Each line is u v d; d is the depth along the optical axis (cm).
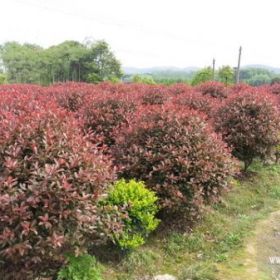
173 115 507
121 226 348
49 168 283
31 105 425
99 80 4669
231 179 523
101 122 625
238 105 706
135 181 462
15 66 5597
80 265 339
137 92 943
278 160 855
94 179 304
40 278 309
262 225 527
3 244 262
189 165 461
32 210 281
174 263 438
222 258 430
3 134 310
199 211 480
